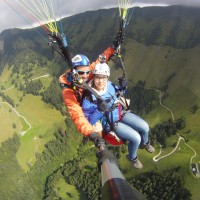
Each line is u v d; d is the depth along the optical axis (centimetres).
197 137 15575
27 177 15262
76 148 17612
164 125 16950
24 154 16650
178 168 12656
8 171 15062
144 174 12825
